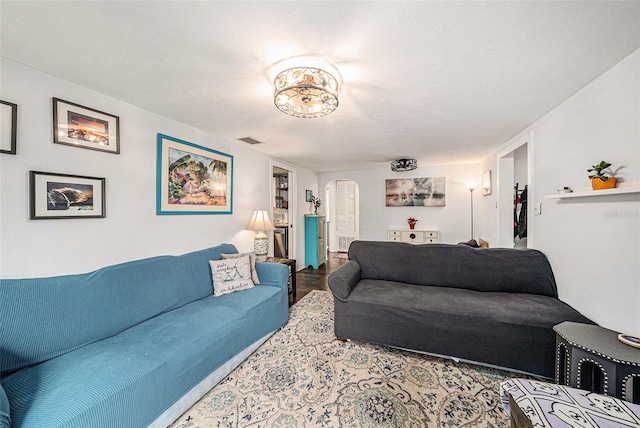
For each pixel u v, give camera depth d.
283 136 2.99
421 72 1.57
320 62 1.45
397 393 1.63
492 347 1.83
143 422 1.25
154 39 1.25
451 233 5.04
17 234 1.45
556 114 2.12
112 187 1.92
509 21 1.13
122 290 1.72
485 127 2.65
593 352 1.22
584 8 1.06
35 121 1.52
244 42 1.28
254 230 3.19
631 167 1.41
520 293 2.29
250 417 1.45
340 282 2.26
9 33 1.20
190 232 2.59
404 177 5.35
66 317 1.44
